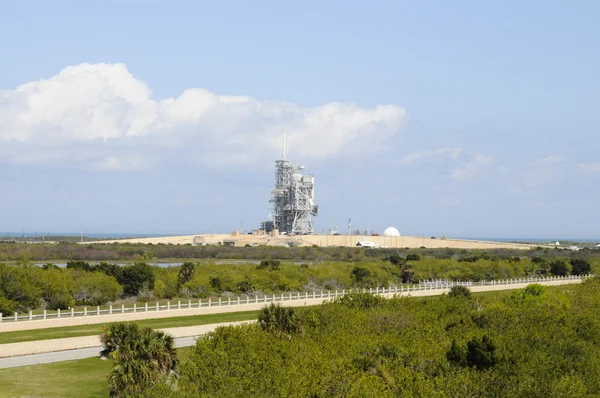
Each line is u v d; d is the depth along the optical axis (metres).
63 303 87.75
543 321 69.12
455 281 143.00
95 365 53.78
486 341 52.53
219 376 41.19
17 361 54.56
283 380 41.56
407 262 165.12
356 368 45.41
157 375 41.53
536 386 44.34
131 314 81.00
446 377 45.69
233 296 106.38
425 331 60.66
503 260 175.62
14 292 84.25
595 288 102.62
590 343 60.88
